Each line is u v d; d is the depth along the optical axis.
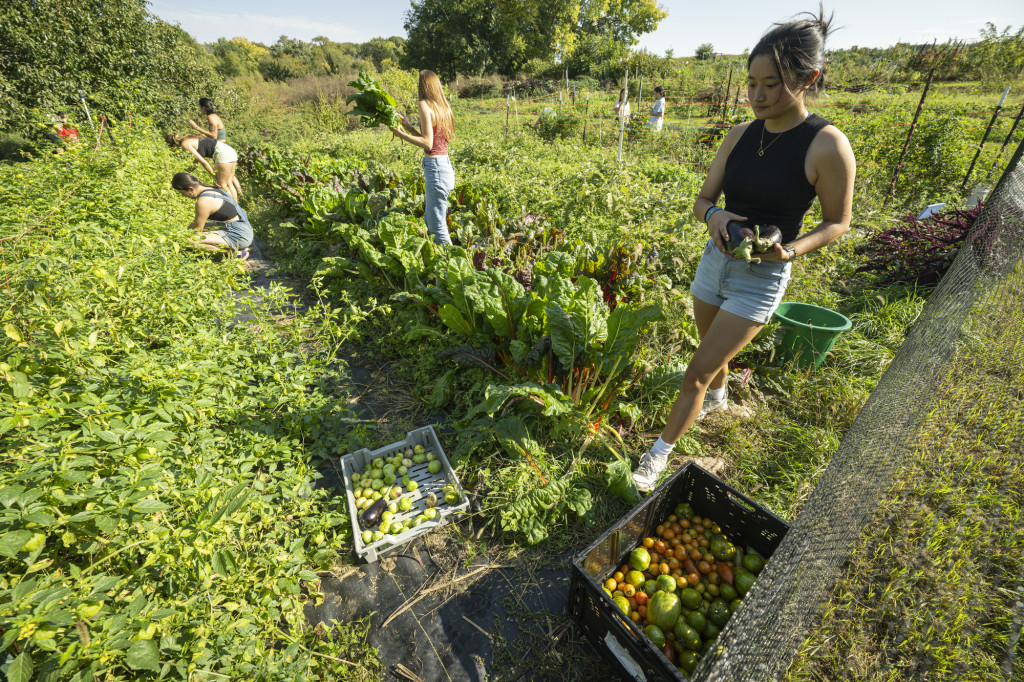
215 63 49.28
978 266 3.42
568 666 2.00
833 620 1.97
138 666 1.27
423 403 3.50
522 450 2.75
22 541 1.25
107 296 2.62
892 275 4.88
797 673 1.83
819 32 1.74
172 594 1.68
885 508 2.40
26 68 9.91
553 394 2.79
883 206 7.45
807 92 1.85
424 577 2.33
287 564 1.98
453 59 41.53
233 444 2.60
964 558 2.14
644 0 46.59
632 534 2.29
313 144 13.33
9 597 1.30
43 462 1.43
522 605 2.21
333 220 5.99
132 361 2.27
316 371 3.30
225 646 1.65
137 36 12.22
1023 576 2.06
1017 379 2.73
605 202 6.67
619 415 3.19
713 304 2.49
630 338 3.01
